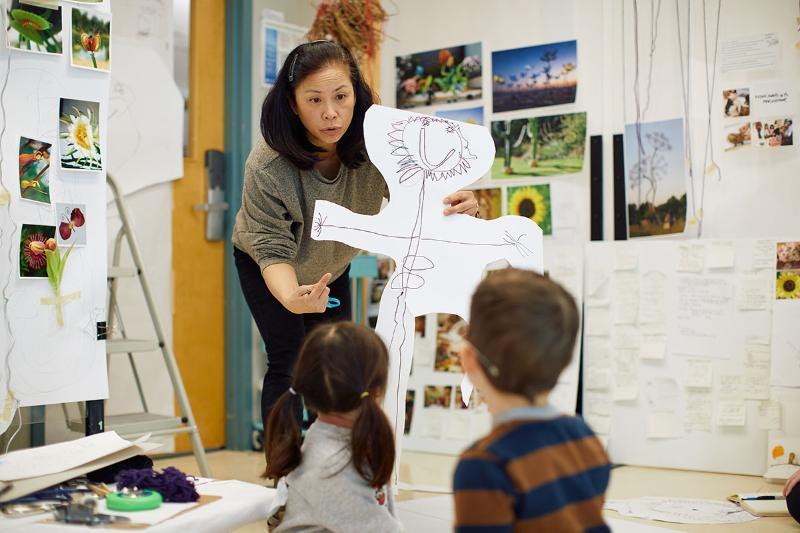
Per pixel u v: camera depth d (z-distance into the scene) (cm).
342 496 144
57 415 295
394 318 190
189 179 339
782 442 292
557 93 340
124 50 316
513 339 112
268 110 202
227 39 351
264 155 207
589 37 335
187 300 339
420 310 190
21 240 208
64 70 217
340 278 238
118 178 315
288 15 373
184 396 271
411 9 372
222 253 351
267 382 221
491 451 109
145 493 154
